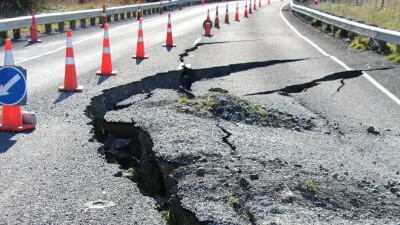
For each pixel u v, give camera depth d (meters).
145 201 4.55
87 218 4.14
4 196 4.52
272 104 8.73
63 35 19.52
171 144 6.00
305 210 4.35
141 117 7.27
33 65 11.90
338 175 5.34
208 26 20.47
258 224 4.02
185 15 35.09
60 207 4.32
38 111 7.52
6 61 6.48
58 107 7.77
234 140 6.43
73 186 4.79
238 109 7.94
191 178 4.93
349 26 18.64
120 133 7.12
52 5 30.94
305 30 23.77
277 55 14.41
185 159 5.52
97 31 21.55
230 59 13.20
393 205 4.71
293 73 11.70
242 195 4.57
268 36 20.44
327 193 4.79
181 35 19.84
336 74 11.66
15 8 27.36
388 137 7.28
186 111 7.80
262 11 42.22
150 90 10.15
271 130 7.34
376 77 11.47
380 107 8.93
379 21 25.17
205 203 4.39
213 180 4.86
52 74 10.69
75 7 31.59
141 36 13.16
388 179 5.47
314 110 8.62
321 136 7.22
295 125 7.70
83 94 8.63
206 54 14.24
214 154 5.70
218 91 9.53
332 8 33.09
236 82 10.70
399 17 25.88
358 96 9.70
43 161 5.45
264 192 4.61
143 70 11.12
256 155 5.80
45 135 6.39
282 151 6.14
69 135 6.43
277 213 4.23
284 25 26.83
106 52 10.49
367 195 4.89
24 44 16.38
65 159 5.54
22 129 6.51
